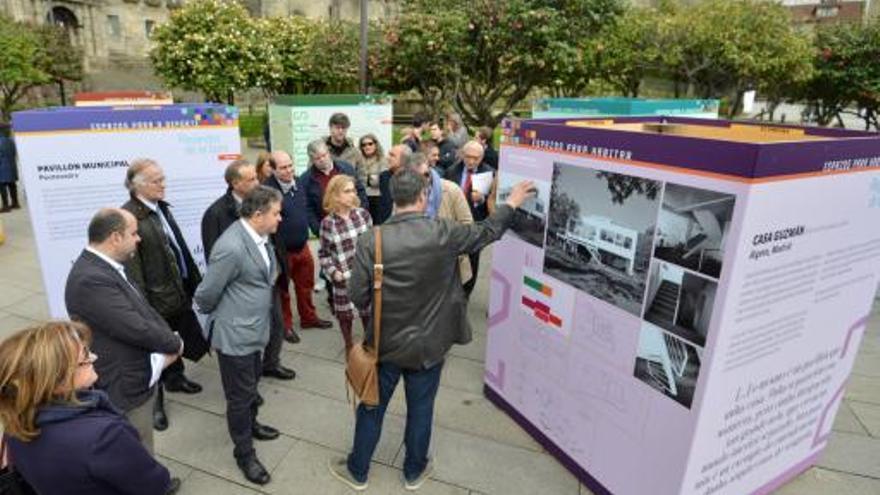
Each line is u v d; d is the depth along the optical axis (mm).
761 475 2859
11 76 20828
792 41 12109
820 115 16328
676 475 2477
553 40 9297
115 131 4043
